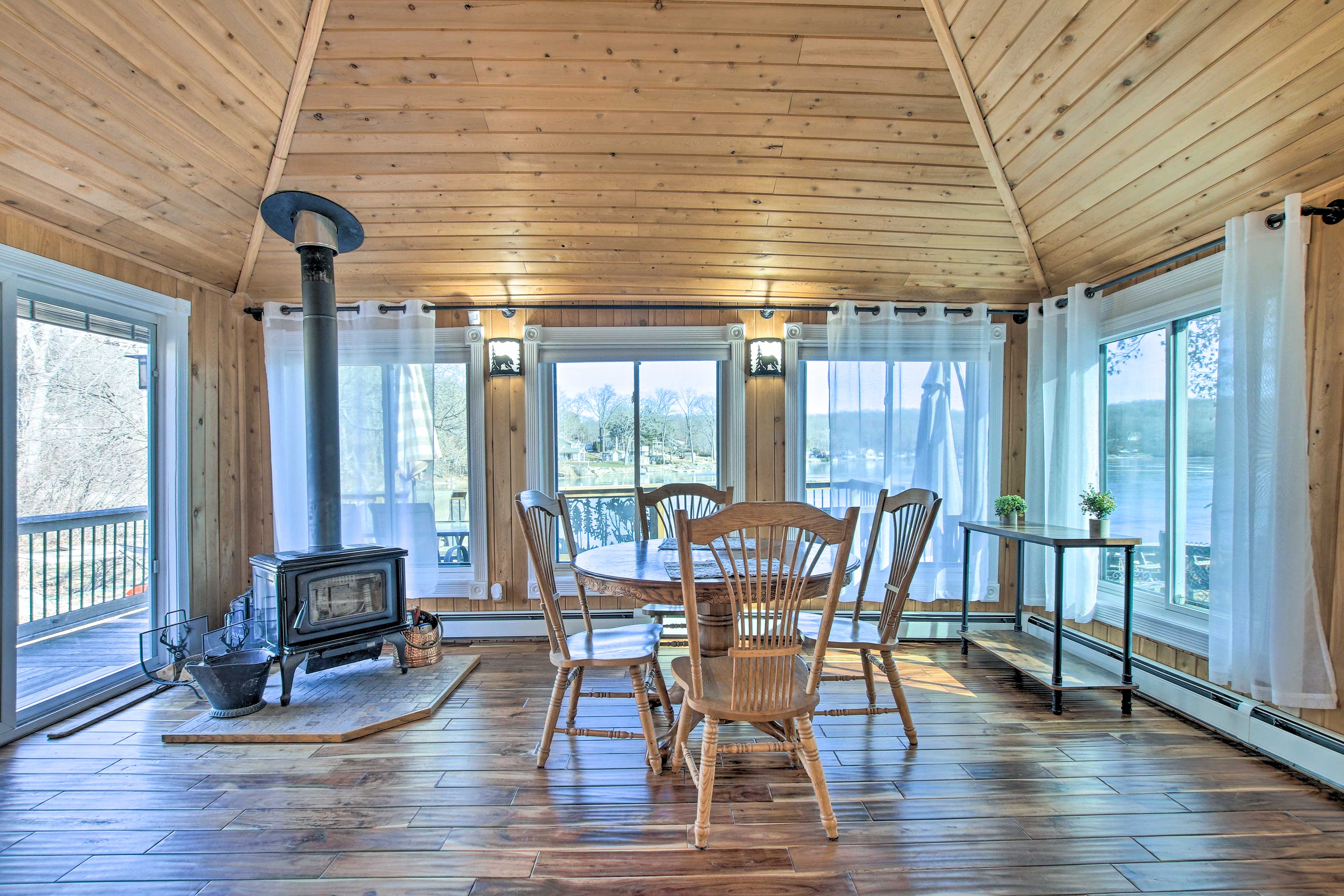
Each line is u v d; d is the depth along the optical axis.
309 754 2.28
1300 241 2.10
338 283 3.60
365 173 2.83
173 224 2.89
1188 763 2.22
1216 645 2.38
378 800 1.97
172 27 2.05
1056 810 1.92
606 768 2.17
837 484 3.66
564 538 3.90
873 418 3.63
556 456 3.91
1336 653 2.08
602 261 3.46
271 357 3.59
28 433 2.62
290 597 2.72
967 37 2.21
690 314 3.87
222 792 2.02
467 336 3.81
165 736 2.39
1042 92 2.30
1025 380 3.79
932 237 3.24
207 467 3.38
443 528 3.84
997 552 3.76
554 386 3.91
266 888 1.57
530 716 2.63
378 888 1.56
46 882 1.60
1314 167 2.08
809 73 2.38
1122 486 3.15
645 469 3.91
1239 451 2.29
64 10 1.88
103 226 2.71
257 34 2.16
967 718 2.61
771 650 1.73
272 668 3.06
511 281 3.62
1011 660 3.02
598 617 3.78
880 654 2.79
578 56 2.30
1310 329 2.16
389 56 2.29
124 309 2.93
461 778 2.10
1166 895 1.55
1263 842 1.76
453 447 3.83
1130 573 2.66
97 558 2.89
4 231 2.38
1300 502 2.11
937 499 2.25
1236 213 2.40
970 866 1.65
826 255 3.40
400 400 3.62
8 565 2.39
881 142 2.69
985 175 2.85
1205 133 2.16
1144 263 2.94
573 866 1.64
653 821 1.85
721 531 1.67
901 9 2.17
